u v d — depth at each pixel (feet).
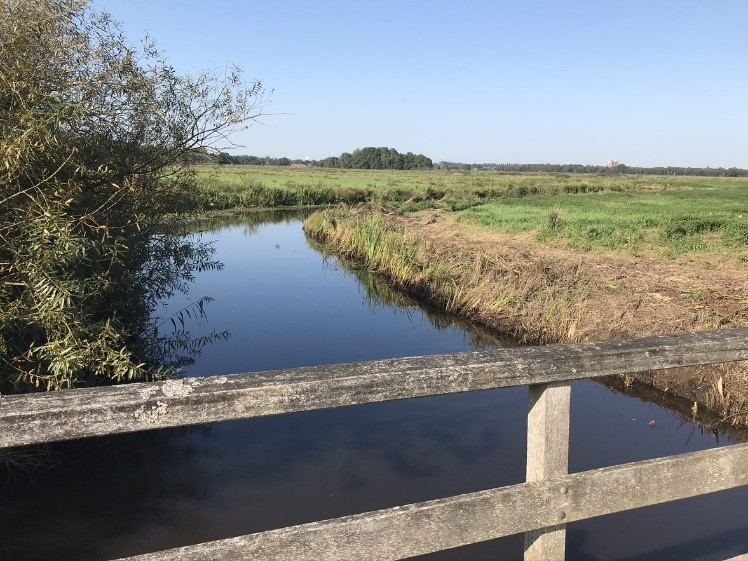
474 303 35.35
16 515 14.15
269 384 4.79
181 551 4.62
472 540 5.46
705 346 6.32
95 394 4.53
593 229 58.65
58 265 13.97
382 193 136.77
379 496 15.01
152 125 20.89
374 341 30.53
